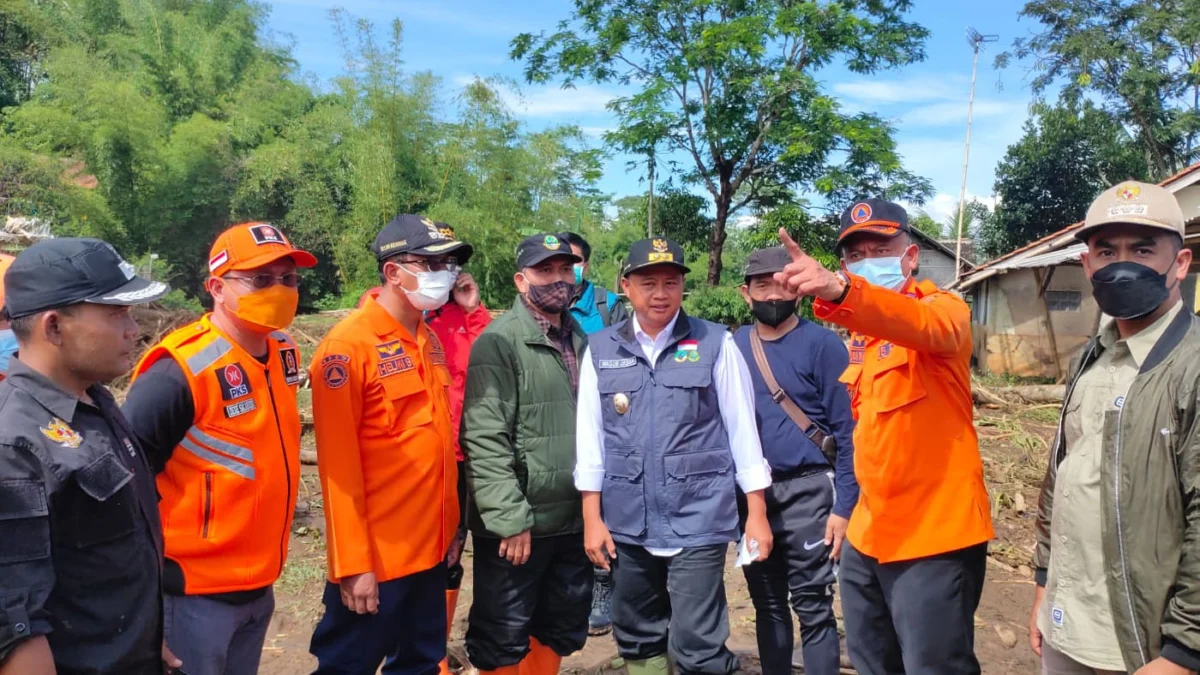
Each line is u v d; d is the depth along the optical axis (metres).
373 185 17.72
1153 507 1.98
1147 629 2.00
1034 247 15.13
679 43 19.17
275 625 4.23
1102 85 24.12
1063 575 2.23
